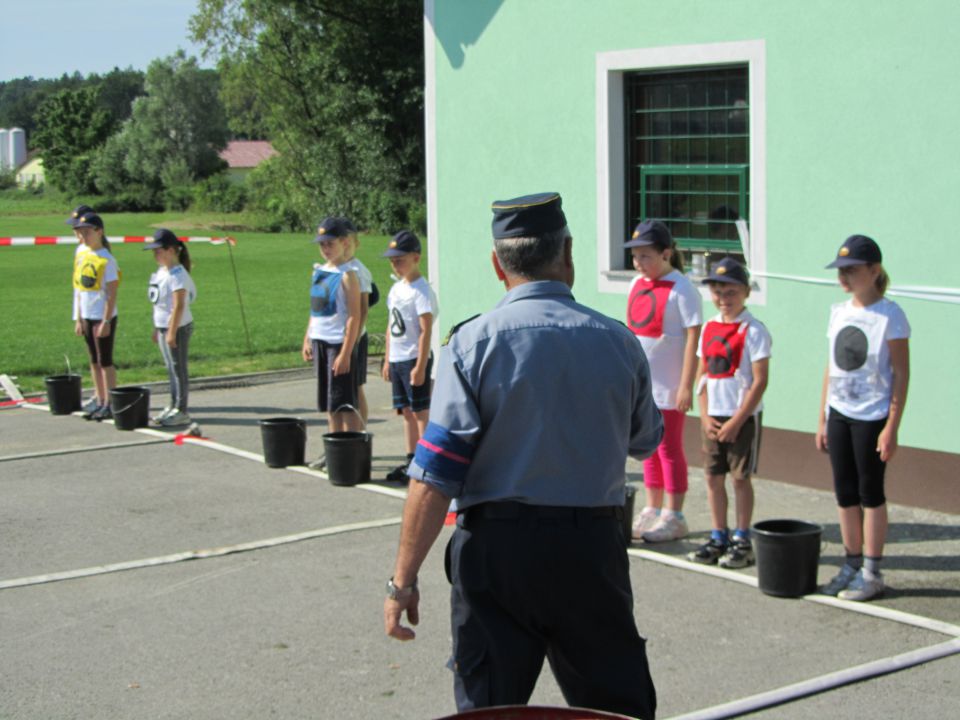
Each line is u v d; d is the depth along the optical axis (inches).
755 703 184.2
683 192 357.7
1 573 259.9
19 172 4616.1
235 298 954.7
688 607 230.8
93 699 191.0
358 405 347.6
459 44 402.9
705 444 258.8
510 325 132.3
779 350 327.6
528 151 386.6
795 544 231.8
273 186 2034.9
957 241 290.4
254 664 205.6
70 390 460.8
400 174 1792.6
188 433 418.9
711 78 344.8
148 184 3277.6
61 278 1166.3
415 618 135.0
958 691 189.3
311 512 308.5
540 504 130.3
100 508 315.6
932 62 290.5
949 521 289.0
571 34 369.1
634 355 138.3
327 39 1809.8
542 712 109.7
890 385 227.3
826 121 312.5
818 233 317.7
